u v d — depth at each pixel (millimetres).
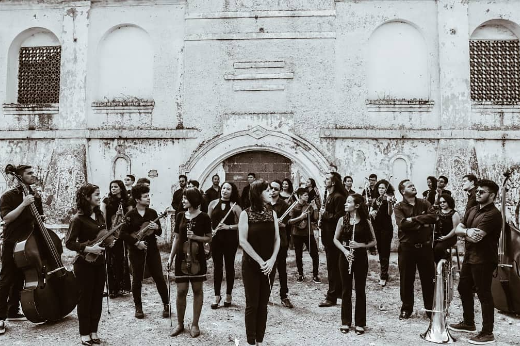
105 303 7125
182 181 10102
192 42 11992
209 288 8031
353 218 5824
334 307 6867
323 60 11758
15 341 5441
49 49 12609
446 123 11469
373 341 5438
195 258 5609
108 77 12312
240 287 8070
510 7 11742
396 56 11859
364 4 11836
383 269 8203
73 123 12086
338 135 11555
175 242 5992
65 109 12141
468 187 6922
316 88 11719
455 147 11398
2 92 12422
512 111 11570
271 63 11781
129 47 12328
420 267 6160
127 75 12281
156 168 11891
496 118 11570
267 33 11844
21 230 5988
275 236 5020
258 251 4902
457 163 11305
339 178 7227
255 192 4969
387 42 11891
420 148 11539
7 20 12562
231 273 6887
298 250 8414
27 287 5727
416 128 11578
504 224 6363
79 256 5254
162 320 6262
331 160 11562
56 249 6164
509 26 11930
